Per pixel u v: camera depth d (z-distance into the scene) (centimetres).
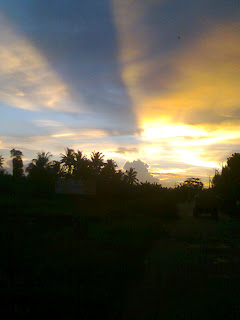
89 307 590
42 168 4862
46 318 534
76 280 711
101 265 845
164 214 2606
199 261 1029
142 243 1196
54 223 1597
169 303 662
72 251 966
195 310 626
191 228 1872
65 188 3441
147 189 3791
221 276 861
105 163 4644
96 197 3278
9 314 532
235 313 615
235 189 3766
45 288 645
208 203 2633
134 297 690
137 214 2422
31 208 2320
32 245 991
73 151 4669
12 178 4050
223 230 1784
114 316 578
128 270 836
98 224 1648
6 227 1243
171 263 989
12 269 742
